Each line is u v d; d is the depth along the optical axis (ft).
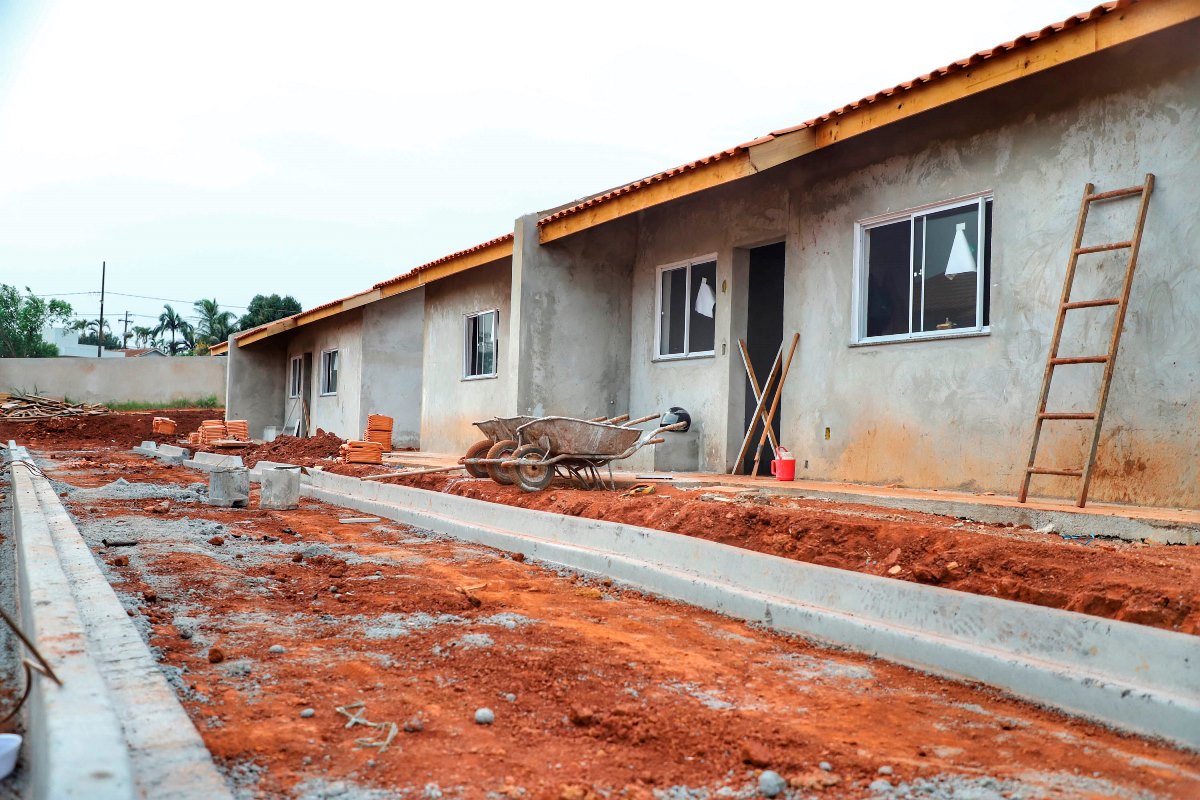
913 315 31.53
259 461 57.82
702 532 23.17
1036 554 17.13
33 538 20.89
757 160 31.76
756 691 13.16
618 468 43.04
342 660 14.28
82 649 11.57
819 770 10.09
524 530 27.12
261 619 16.97
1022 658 13.62
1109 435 24.97
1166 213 23.88
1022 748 11.05
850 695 13.16
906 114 28.53
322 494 41.19
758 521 22.49
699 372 42.01
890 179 32.19
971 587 17.01
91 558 19.61
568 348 45.85
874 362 32.55
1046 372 25.31
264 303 193.06
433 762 10.18
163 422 85.05
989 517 24.38
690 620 18.08
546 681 13.28
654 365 45.37
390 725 11.32
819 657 15.51
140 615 16.58
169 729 9.96
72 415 103.09
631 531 22.71
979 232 29.04
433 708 12.05
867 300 33.50
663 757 10.53
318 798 9.14
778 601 17.76
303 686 12.88
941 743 11.16
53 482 43.47
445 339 60.49
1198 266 23.17
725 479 35.35
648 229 46.19
